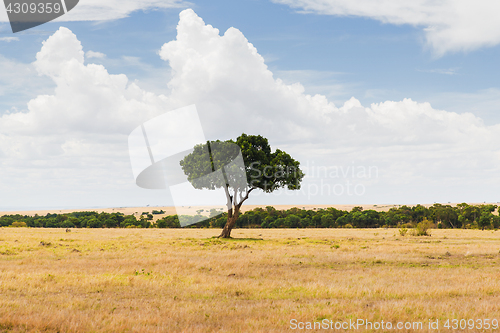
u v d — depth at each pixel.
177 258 20.84
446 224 111.12
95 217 110.69
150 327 8.64
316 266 18.92
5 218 106.94
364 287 13.17
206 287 13.34
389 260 20.92
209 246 29.27
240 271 16.92
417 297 11.98
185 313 9.84
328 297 12.21
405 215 109.81
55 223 105.38
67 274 15.52
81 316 9.41
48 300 11.26
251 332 8.29
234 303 11.41
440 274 16.36
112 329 8.55
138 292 12.64
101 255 22.64
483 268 18.47
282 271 17.09
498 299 11.66
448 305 10.70
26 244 28.36
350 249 26.86
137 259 20.55
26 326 8.61
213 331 8.43
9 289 12.62
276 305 11.02
